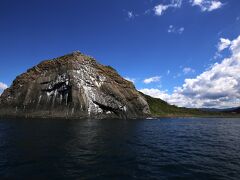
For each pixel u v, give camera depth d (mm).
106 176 16484
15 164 18953
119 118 90250
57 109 83625
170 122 85312
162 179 16047
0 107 86625
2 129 43844
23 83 89562
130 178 16172
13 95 88062
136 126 60125
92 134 39406
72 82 84938
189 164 20234
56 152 23828
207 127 66938
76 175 16516
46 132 40188
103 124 61188
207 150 27594
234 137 41812
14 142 29219
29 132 39750
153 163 20391
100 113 86438
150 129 54188
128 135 40344
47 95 86375
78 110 82188
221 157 23469
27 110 83688
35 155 22297
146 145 30156
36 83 88188
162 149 27594
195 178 16344
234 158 23047
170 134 45125
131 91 101625
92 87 89000
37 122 61531
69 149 25547
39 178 15727
